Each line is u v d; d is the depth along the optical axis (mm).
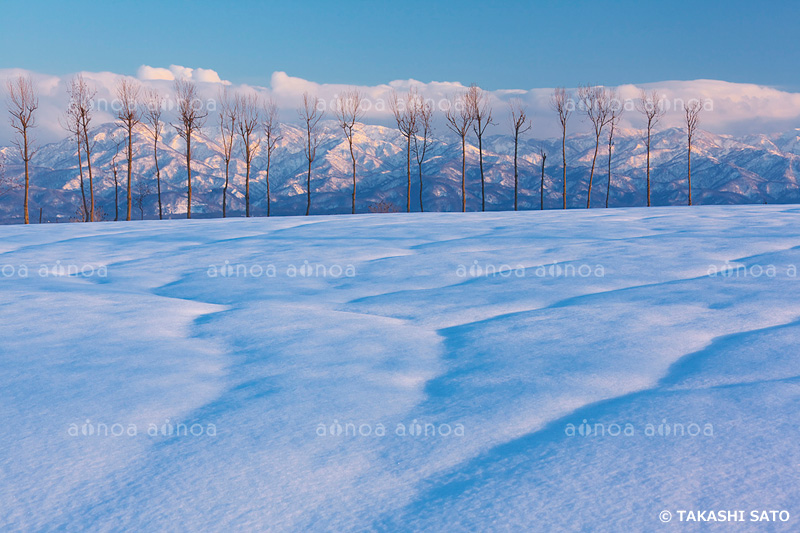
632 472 2510
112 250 11234
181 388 3641
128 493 2410
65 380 3791
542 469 2562
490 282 7305
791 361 3957
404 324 5359
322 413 3223
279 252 10273
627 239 10883
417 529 2148
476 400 3406
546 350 4391
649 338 4641
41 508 2311
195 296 6953
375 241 11453
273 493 2398
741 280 6941
